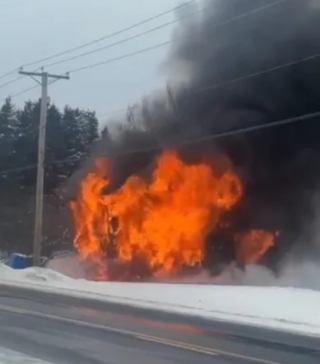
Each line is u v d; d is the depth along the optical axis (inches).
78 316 587.8
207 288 800.3
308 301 662.5
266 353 408.8
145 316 589.3
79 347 420.2
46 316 585.9
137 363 365.7
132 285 888.3
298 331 505.7
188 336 474.3
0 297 770.2
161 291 789.9
